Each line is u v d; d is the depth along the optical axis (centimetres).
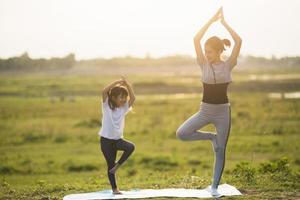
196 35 873
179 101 6222
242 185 987
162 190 920
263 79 9825
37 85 9869
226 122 866
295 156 2336
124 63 19600
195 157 2477
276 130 3222
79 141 3098
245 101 5659
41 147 2883
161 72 17838
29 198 923
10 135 3297
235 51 861
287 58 4381
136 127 3722
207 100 860
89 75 14712
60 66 13175
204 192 895
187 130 875
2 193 1003
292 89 7956
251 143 2731
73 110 5081
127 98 877
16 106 5512
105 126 864
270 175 1095
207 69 856
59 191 1003
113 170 869
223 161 880
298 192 909
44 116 4575
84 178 1836
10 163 2320
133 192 898
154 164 2289
